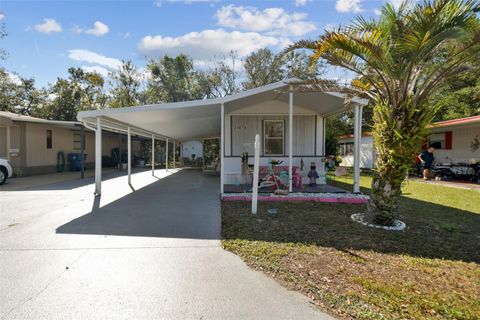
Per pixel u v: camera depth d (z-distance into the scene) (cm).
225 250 367
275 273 302
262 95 779
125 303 244
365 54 449
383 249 376
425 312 232
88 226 474
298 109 982
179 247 377
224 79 2759
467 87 1681
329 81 542
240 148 984
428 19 382
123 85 2698
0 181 996
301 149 988
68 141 1636
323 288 271
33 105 2548
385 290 265
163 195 788
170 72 2661
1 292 260
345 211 589
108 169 1842
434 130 1356
